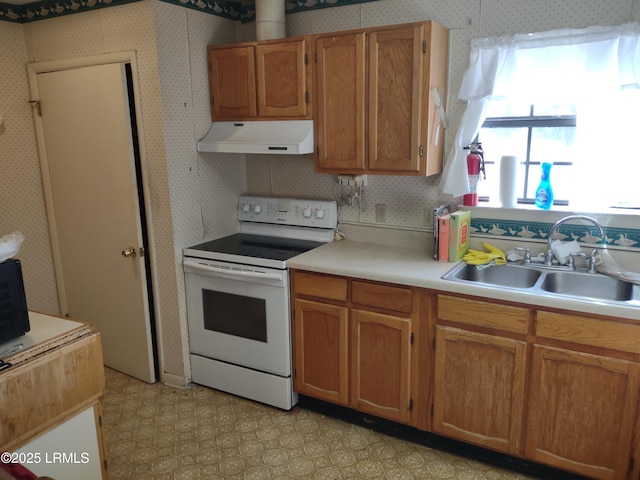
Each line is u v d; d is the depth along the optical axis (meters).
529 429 2.17
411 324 2.36
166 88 2.75
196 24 2.90
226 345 2.94
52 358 1.61
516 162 2.54
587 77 2.30
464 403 2.31
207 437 2.59
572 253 2.44
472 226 2.71
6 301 1.58
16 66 3.09
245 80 2.87
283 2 2.89
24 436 1.55
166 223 2.90
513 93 2.47
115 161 2.91
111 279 3.15
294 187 3.26
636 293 2.07
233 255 2.79
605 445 2.03
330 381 2.66
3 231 3.12
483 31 2.50
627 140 2.35
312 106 2.71
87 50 2.90
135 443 2.55
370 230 3.02
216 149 2.92
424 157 2.46
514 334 2.13
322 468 2.35
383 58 2.45
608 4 2.23
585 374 2.01
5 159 3.08
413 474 2.30
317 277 2.58
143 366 3.17
